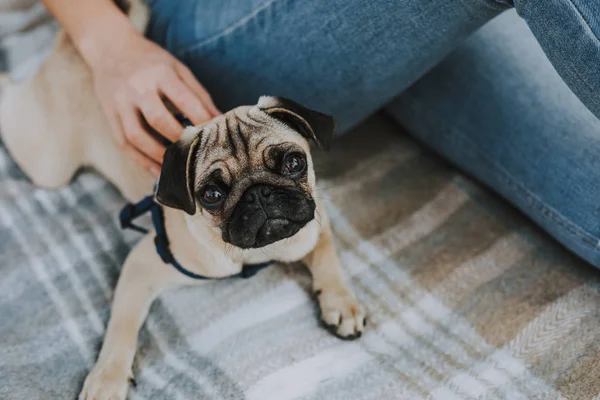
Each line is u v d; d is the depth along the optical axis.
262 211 0.65
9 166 0.93
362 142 0.96
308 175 0.69
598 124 0.75
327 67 0.76
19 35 1.06
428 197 0.88
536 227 0.83
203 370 0.71
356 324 0.73
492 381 0.69
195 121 0.71
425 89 0.87
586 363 0.69
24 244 0.84
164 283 0.75
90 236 0.84
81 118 0.86
